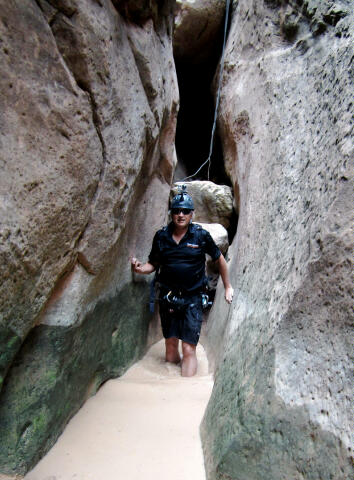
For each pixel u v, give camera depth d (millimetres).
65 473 1493
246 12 4066
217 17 4945
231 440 1353
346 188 1273
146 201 2990
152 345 3451
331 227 1269
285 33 2883
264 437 1243
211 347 3385
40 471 1499
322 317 1212
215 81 5086
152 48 2457
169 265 3072
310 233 1419
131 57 2139
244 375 1570
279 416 1222
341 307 1133
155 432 1795
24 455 1465
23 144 1325
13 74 1281
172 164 3447
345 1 2002
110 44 1828
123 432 1795
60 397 1684
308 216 1531
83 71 1610
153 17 2502
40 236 1403
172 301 3080
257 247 2297
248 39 3887
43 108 1402
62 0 1473
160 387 2387
